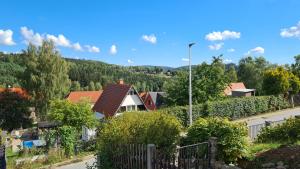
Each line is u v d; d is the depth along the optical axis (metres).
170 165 9.90
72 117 31.77
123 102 43.94
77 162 21.47
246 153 11.60
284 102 46.91
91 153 23.55
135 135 11.89
